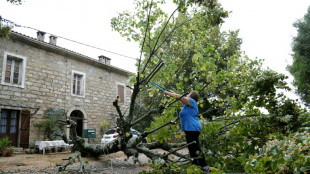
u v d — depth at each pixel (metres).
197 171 3.06
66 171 4.61
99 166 5.57
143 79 4.28
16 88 11.53
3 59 11.23
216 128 4.53
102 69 16.09
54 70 13.27
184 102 3.79
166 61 4.57
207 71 4.58
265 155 2.64
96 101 15.27
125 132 4.68
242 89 4.53
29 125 11.63
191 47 5.02
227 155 4.78
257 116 4.53
